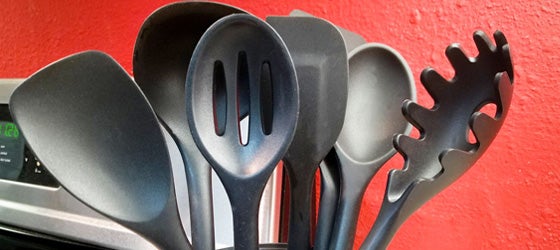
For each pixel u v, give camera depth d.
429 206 0.46
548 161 0.42
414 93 0.34
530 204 0.42
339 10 0.51
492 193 0.43
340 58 0.30
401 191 0.27
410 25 0.48
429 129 0.28
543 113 0.42
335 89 0.30
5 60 0.75
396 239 0.46
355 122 0.35
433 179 0.27
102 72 0.29
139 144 0.30
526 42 0.43
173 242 0.28
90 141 0.29
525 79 0.43
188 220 0.39
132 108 0.29
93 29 0.67
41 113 0.28
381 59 0.36
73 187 0.27
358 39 0.40
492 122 0.27
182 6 0.31
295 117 0.26
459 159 0.27
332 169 0.33
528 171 0.42
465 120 0.29
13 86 0.49
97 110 0.29
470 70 0.29
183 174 0.39
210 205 0.33
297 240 0.30
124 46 0.64
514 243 0.42
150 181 0.29
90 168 0.28
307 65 0.30
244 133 0.35
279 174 0.41
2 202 0.49
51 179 0.46
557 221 0.41
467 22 0.45
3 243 0.47
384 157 0.33
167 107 0.34
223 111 0.29
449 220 0.45
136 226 0.28
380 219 0.28
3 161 0.49
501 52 0.28
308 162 0.30
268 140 0.28
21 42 0.74
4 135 0.49
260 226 0.39
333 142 0.30
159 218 0.28
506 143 0.43
